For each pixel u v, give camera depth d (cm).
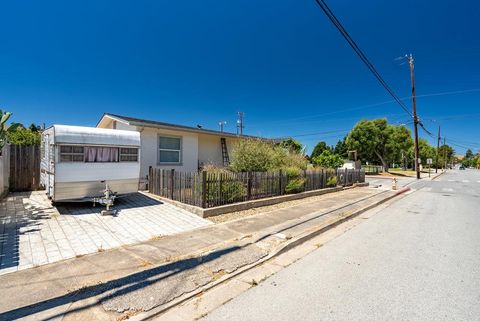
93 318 266
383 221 780
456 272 400
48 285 324
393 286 353
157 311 284
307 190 1219
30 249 441
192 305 305
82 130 715
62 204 771
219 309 297
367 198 1205
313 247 525
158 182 933
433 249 511
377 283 362
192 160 1359
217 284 353
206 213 704
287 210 845
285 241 526
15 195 895
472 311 294
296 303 310
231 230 593
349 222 761
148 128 1180
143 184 1095
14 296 298
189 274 370
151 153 1190
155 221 642
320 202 1037
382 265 428
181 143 1310
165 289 327
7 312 269
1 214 661
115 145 770
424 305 306
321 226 652
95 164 739
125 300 299
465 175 4003
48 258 405
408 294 331
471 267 420
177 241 505
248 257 441
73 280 338
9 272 357
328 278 378
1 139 707
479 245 538
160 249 459
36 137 1714
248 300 317
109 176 764
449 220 795
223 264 409
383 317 282
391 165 6494
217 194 772
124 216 675
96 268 375
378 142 3719
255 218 717
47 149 775
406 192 1641
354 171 1781
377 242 560
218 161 1574
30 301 289
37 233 524
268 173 973
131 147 806
